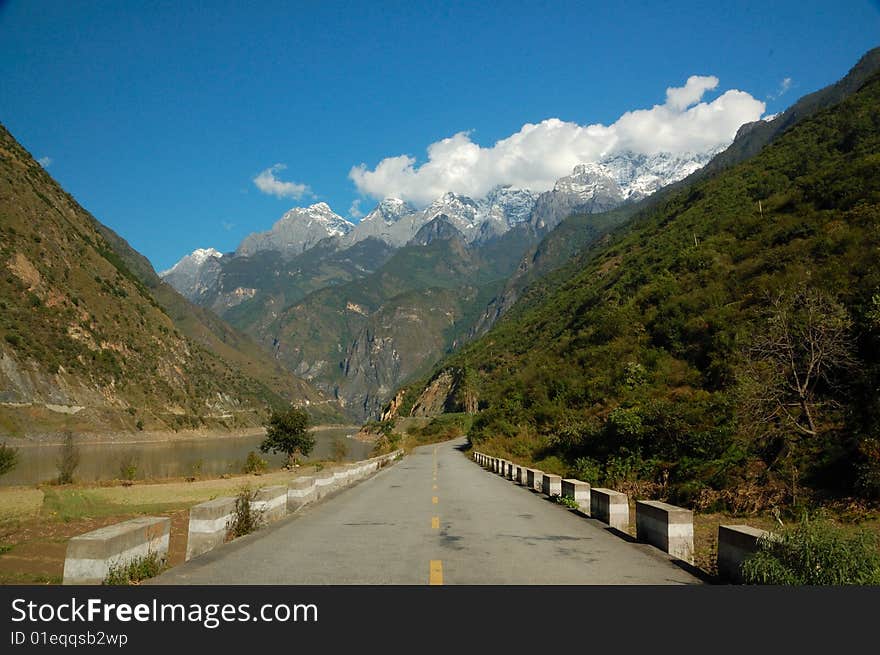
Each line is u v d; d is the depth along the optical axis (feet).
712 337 110.11
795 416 57.67
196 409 442.91
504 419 172.45
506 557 27.68
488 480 82.94
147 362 427.33
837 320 63.62
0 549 52.95
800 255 119.85
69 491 106.42
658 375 112.27
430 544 31.12
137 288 504.43
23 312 336.08
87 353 362.12
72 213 486.38
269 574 23.93
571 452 95.61
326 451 295.89
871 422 48.80
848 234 110.52
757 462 53.72
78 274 415.64
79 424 311.88
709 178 341.82
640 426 70.28
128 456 216.33
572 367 167.22
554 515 44.01
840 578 19.24
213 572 24.17
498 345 366.84
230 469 174.91
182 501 90.99
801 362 64.85
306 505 49.06
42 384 311.27
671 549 28.78
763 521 42.78
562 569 25.16
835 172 158.61
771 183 212.02
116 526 23.16
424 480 82.23
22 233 379.76
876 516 37.86
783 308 73.41
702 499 50.90
